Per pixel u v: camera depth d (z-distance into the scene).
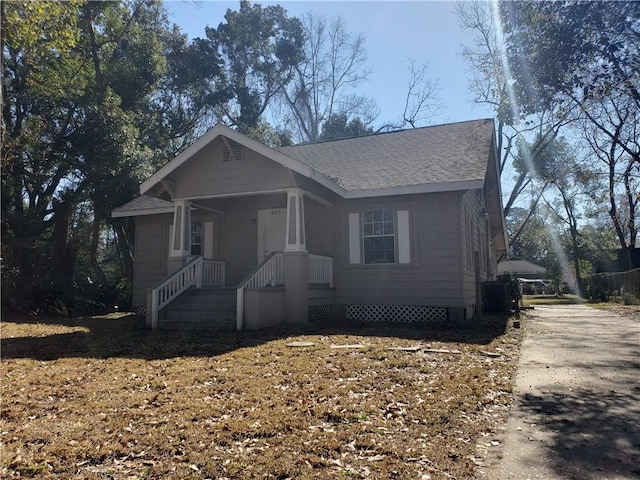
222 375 6.00
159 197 13.13
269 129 34.38
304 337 9.10
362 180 12.77
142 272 16.14
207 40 32.19
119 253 29.52
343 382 5.59
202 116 32.19
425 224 12.08
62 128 18.86
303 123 37.97
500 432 4.15
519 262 60.06
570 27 8.08
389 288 12.35
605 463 3.50
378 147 15.33
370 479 3.20
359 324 11.63
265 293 10.59
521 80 9.16
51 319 14.84
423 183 11.59
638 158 15.81
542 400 5.14
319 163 15.02
